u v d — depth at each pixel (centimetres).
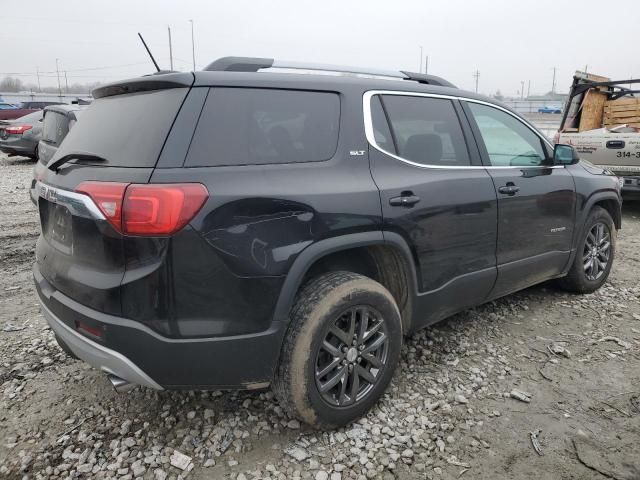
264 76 258
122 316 222
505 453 256
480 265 340
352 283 261
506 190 351
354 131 279
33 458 251
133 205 213
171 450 255
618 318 416
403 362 342
